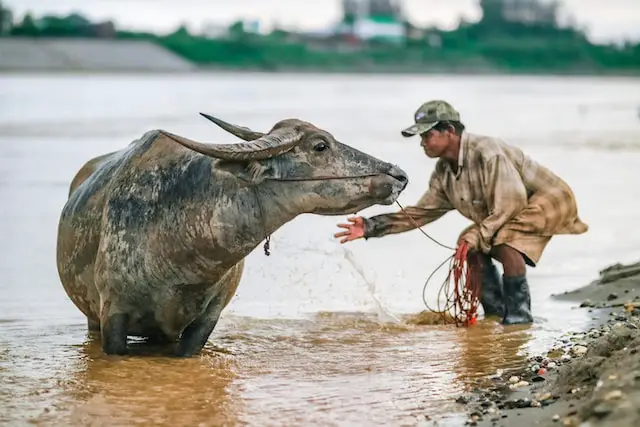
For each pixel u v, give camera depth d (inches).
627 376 420.5
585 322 624.4
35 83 4202.8
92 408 465.1
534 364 526.3
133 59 6707.7
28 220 971.3
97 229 550.0
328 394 488.4
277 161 509.4
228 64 7642.7
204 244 515.5
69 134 1828.2
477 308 680.4
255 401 478.6
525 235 631.2
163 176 528.1
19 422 446.9
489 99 3467.0
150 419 452.4
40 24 6683.1
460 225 962.7
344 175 513.3
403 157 1486.2
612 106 2992.1
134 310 540.4
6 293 700.7
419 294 716.0
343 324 634.8
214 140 1712.6
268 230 517.3
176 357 550.3
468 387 494.9
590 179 1331.2
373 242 885.2
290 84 4803.2
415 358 553.0
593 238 930.7
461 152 628.4
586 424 399.2
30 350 562.6
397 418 452.8
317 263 799.1
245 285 732.7
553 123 2267.5
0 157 1467.8
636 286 695.7
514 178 620.7
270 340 596.7
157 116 2305.6
